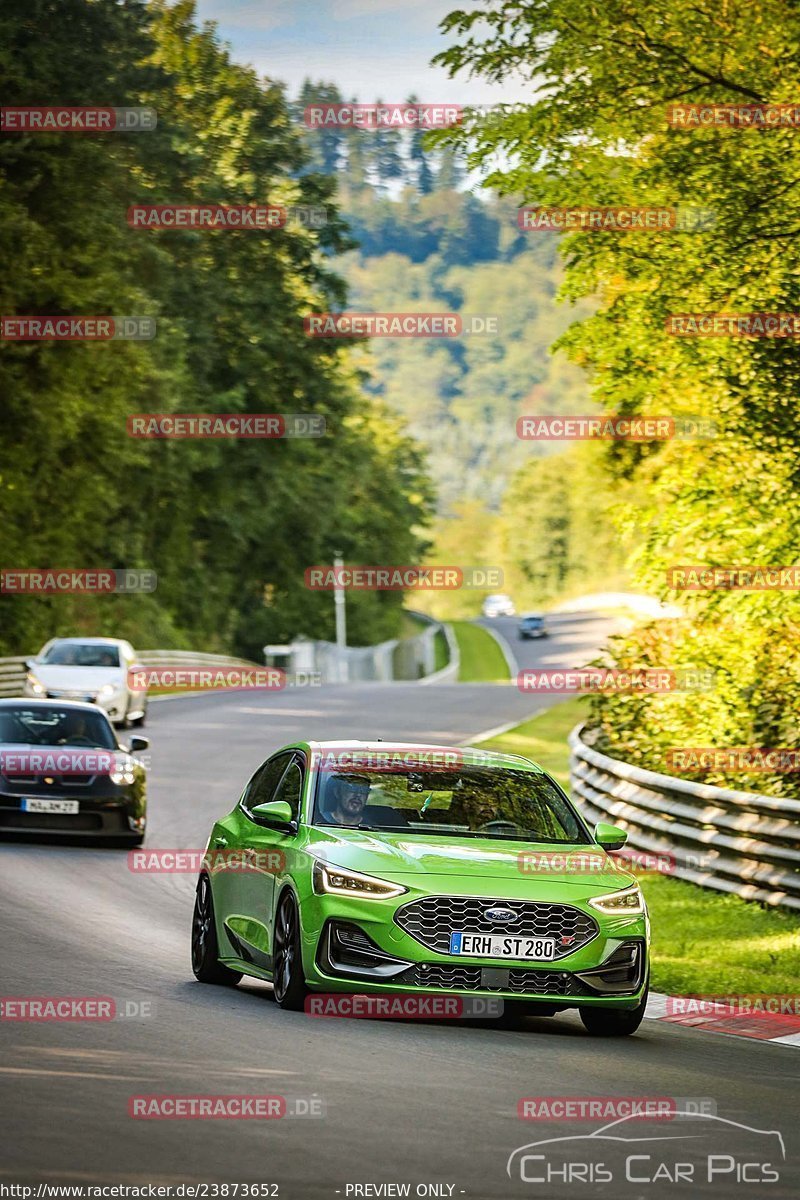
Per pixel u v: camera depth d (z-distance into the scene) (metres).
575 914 31.91
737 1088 27.22
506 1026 33.16
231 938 35.78
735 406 63.06
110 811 62.53
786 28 59.69
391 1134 21.98
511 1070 27.20
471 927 31.42
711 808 56.16
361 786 34.75
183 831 68.69
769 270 60.66
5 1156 19.80
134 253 168.38
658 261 62.09
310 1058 27.06
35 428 152.38
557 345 66.06
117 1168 19.56
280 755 37.78
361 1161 20.47
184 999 33.47
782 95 60.12
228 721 129.25
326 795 34.41
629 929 32.28
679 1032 34.41
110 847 63.66
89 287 142.00
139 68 168.38
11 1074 24.78
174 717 131.38
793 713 62.31
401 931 31.27
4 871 54.78
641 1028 34.59
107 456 177.25
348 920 31.45
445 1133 22.22
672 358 64.25
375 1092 24.58
